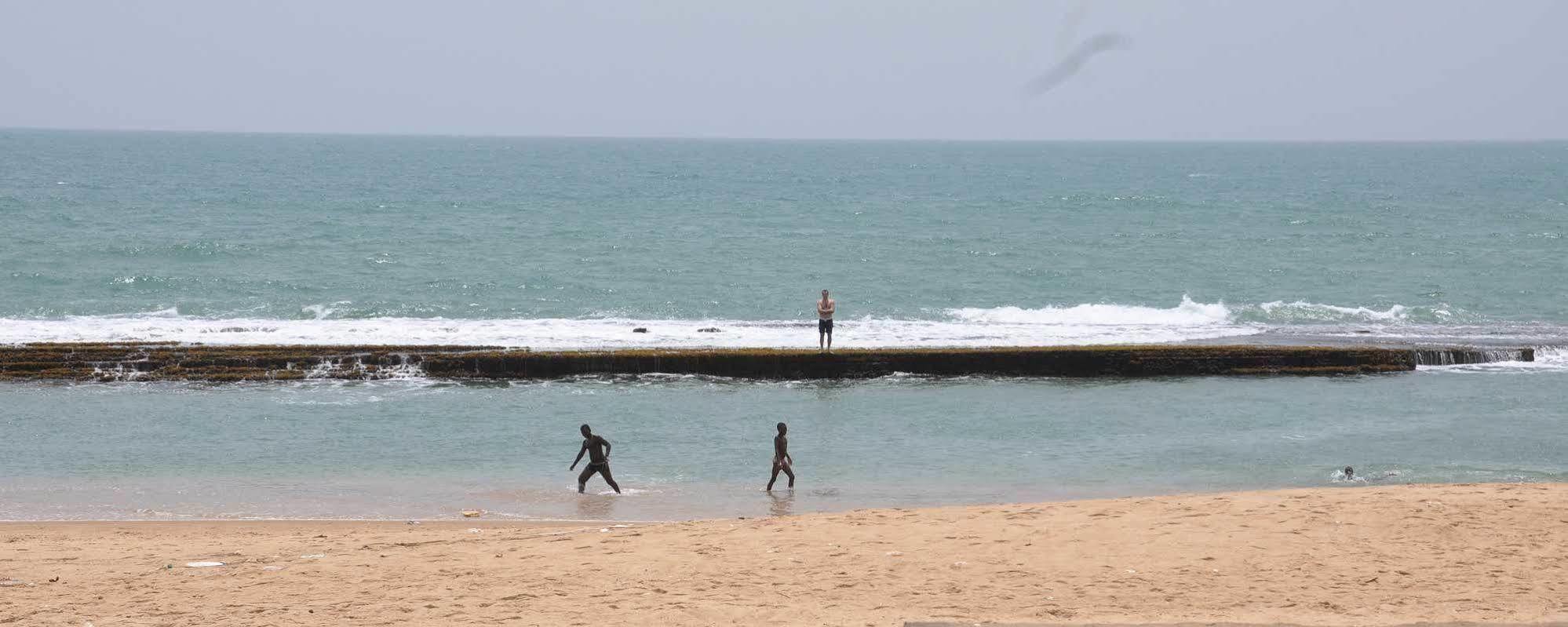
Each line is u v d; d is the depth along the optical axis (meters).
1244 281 41.50
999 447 19.64
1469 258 47.12
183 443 19.20
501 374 24.86
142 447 18.91
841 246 50.12
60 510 15.21
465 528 14.01
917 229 58.97
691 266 43.75
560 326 30.08
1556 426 21.02
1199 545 10.81
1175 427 21.11
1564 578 9.66
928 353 25.55
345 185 97.00
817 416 21.92
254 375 24.09
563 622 8.75
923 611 8.98
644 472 17.78
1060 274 42.50
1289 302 36.91
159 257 43.50
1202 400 23.39
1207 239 53.97
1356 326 32.09
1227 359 25.95
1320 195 93.12
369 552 11.24
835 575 10.04
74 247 44.47
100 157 163.88
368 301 35.84
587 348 26.64
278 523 14.25
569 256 46.03
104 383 23.72
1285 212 71.06
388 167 143.00
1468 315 34.56
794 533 11.70
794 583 9.81
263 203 70.94
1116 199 78.69
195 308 34.38
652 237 52.88
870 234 55.94
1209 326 31.23
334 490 16.41
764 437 20.27
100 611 9.12
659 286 39.44
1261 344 27.28
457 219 61.88
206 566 10.67
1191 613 8.83
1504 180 127.19
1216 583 9.64
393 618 8.91
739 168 156.38
